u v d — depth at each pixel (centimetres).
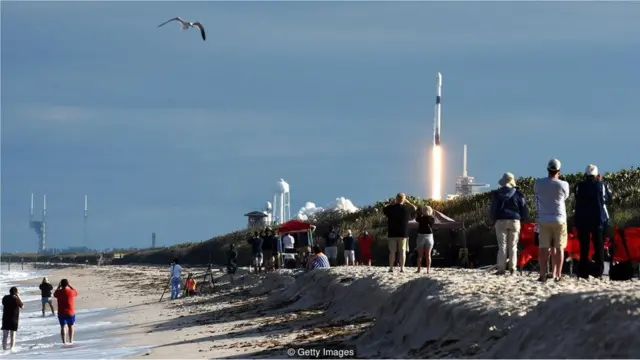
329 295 11556
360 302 9700
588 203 7956
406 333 6800
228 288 19262
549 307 5416
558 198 7738
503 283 7412
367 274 11662
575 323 5066
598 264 8081
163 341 9712
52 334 12519
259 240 19538
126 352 8912
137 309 16325
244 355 7419
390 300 7831
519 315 5919
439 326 6525
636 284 6988
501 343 5509
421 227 10319
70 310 10856
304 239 19762
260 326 9925
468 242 18512
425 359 5912
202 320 12019
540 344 5150
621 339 4644
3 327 10844
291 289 13250
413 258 15788
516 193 8769
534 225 10306
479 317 6128
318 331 8556
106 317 14938
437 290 7188
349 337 7694
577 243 10138
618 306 4919
